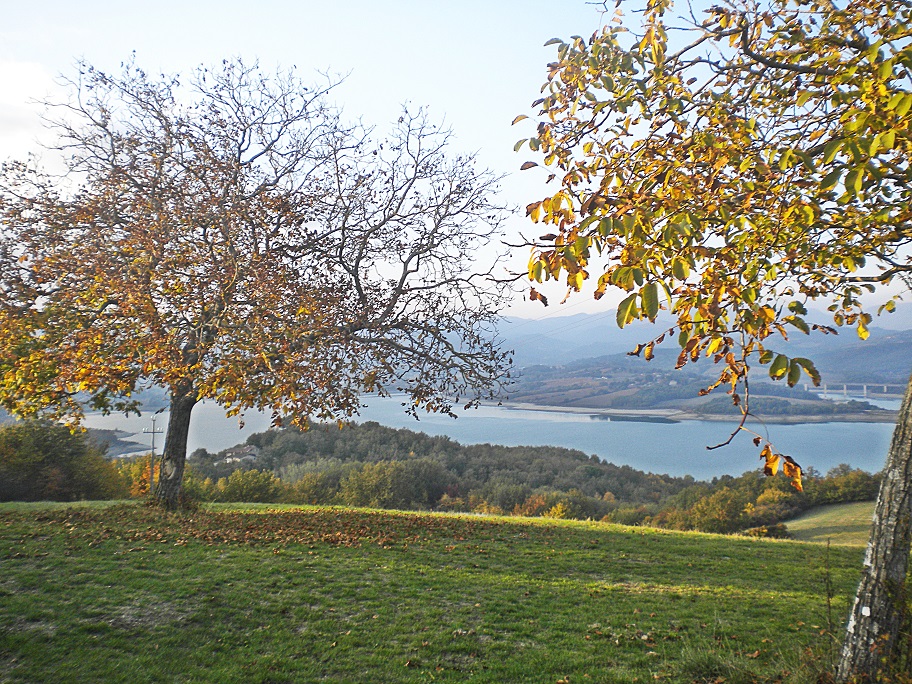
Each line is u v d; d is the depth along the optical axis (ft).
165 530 46.68
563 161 13.91
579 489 217.77
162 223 41.57
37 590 30.40
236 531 48.19
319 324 40.88
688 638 28.12
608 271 10.52
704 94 14.40
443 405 47.88
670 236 9.78
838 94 12.00
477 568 42.24
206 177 46.32
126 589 31.60
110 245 44.60
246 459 200.54
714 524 157.48
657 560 48.06
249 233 44.86
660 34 12.21
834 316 16.46
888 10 14.14
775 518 163.32
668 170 12.41
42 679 21.57
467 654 26.55
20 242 45.62
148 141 50.47
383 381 46.26
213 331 43.34
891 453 16.51
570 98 14.23
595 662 25.39
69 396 44.24
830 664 18.49
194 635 26.81
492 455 255.29
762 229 13.26
